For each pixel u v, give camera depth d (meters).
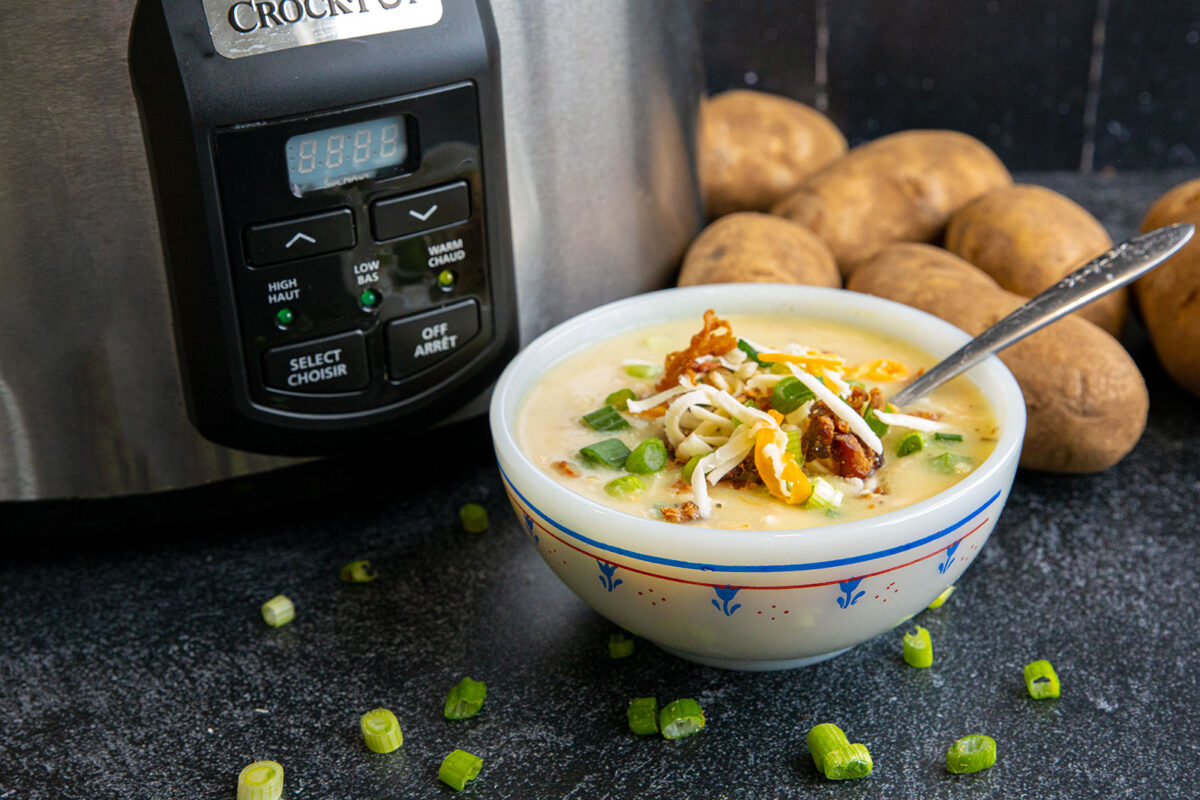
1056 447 0.52
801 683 0.45
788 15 0.75
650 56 0.51
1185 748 0.42
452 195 0.46
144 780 0.43
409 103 0.44
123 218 0.44
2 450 0.47
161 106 0.42
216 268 0.44
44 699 0.45
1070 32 0.74
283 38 0.42
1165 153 0.78
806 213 0.64
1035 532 0.51
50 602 0.49
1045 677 0.44
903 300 0.56
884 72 0.76
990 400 0.45
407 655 0.47
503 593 0.49
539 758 0.43
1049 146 0.78
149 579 0.50
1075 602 0.48
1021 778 0.42
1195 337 0.55
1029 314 0.47
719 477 0.42
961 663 0.46
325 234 0.45
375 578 0.50
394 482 0.55
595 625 0.48
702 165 0.65
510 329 0.50
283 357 0.46
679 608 0.40
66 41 0.41
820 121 0.72
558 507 0.41
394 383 0.48
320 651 0.47
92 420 0.47
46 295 0.44
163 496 0.49
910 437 0.44
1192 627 0.47
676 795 0.41
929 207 0.65
